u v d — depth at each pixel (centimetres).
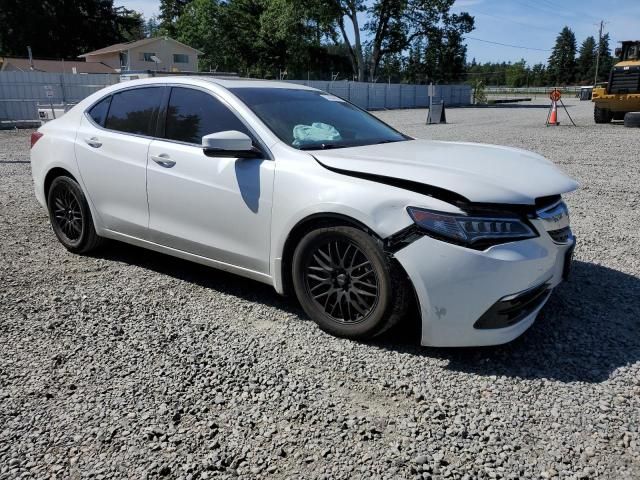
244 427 252
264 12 4809
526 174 326
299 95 430
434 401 272
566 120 2264
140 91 442
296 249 341
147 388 282
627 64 1861
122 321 361
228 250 377
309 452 235
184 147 396
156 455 233
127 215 437
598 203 711
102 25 6209
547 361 310
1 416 258
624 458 231
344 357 314
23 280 431
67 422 254
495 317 297
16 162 1089
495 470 224
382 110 3753
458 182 298
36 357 313
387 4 4712
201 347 326
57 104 2092
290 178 339
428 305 297
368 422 255
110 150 440
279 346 328
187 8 6125
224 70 5866
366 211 306
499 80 11425
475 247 291
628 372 297
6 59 4516
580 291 410
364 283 319
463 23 4991
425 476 221
